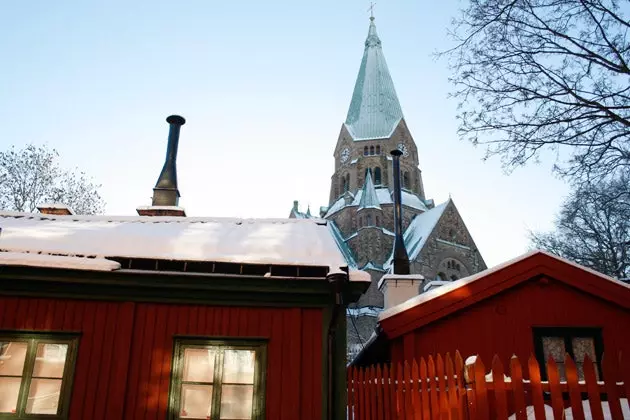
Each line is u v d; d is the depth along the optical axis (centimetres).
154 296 931
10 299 924
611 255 3062
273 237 1045
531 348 1052
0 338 905
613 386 564
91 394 880
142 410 876
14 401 881
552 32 1141
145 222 1173
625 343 1048
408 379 812
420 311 1052
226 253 954
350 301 973
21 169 3325
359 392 967
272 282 909
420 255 7144
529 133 1163
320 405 884
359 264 7206
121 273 903
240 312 937
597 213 2958
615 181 2080
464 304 1060
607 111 1095
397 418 834
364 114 8694
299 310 935
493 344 1051
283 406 881
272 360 909
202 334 920
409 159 8581
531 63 1155
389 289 1451
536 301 1082
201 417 883
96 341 909
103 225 1127
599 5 1108
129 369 897
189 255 940
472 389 645
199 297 931
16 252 923
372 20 9669
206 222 1175
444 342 1049
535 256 1091
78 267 886
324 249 970
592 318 1070
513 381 614
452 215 7762
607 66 1112
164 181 1405
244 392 898
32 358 898
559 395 590
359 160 8369
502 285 1073
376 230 7319
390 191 8144
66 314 922
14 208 3278
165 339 917
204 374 908
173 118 1476
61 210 1376
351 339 6222
